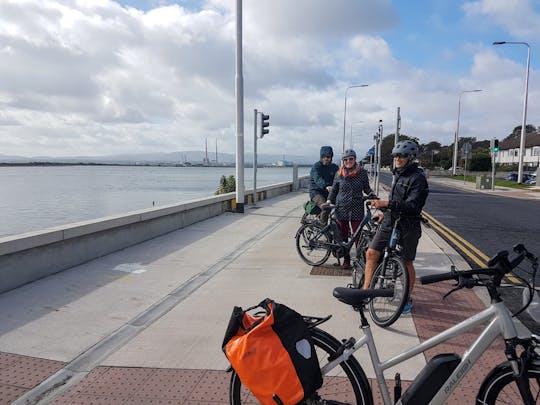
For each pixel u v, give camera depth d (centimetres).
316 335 243
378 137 2030
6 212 2452
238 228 1033
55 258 606
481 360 354
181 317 462
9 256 530
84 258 668
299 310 482
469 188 2997
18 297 508
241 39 1275
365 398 236
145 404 304
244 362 221
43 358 369
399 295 441
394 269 448
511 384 225
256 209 1435
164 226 936
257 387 219
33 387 325
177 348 389
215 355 375
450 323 443
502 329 222
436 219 1273
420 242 866
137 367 355
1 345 390
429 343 237
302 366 221
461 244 880
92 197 3538
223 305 500
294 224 1107
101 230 705
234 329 235
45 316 457
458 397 304
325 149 732
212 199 1195
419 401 233
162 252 760
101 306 491
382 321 436
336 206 634
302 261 704
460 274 228
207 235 934
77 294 529
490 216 1355
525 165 6594
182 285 574
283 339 224
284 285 575
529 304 227
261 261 704
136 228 822
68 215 2320
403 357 240
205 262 696
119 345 396
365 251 533
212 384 329
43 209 2608
